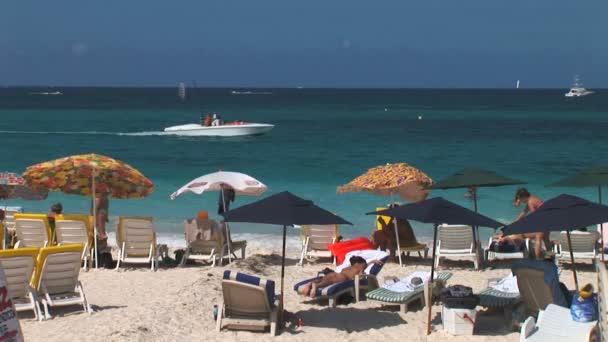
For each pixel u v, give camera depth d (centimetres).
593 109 10912
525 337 757
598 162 3547
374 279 1102
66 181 1391
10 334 479
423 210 897
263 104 13138
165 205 2322
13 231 1434
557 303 877
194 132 5066
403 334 925
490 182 1352
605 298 606
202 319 970
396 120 7700
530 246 1385
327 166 3406
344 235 1911
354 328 958
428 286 953
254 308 912
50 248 955
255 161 3606
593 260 1418
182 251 1424
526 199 1377
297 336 915
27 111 9606
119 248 1352
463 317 912
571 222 850
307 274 1321
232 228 1953
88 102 13750
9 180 1487
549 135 5378
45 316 952
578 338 755
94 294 1120
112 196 1412
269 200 913
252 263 1380
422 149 4212
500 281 1031
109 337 864
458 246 1356
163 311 988
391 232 1437
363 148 4269
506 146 4394
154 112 9519
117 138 5069
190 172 3206
